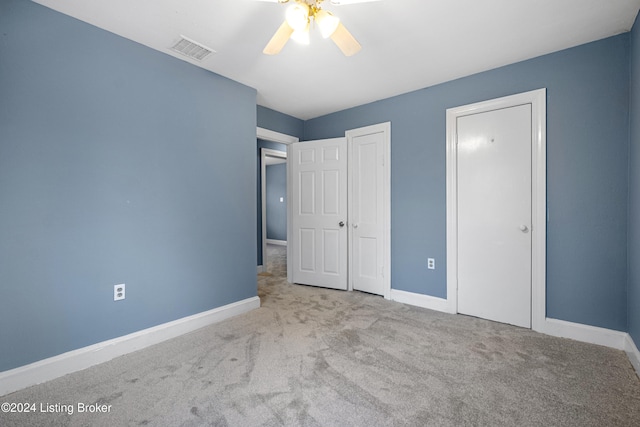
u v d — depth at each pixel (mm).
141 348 2174
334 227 3771
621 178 2121
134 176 2182
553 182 2367
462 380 1752
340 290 3725
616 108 2129
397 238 3279
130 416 1451
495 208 2650
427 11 1855
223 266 2791
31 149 1740
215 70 2664
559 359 1984
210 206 2684
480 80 2711
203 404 1538
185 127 2492
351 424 1394
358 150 3627
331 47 2279
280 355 2059
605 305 2188
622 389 1655
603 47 2168
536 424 1394
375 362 1961
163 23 1972
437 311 2949
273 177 8852
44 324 1788
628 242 2086
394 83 2955
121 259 2115
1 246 1648
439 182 2977
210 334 2420
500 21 1962
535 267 2451
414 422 1406
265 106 3652
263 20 1946
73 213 1898
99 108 2010
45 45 1788
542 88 2400
